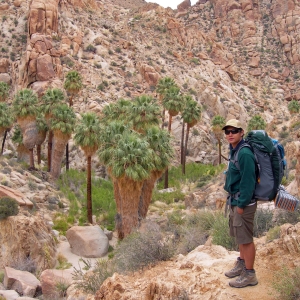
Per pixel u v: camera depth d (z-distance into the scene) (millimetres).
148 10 113000
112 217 31438
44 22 74500
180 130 64688
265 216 10609
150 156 23609
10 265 19688
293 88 101938
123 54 82938
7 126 45562
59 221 29016
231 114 78625
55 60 69000
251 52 113625
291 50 111250
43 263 20406
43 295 14820
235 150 5254
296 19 116688
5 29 79875
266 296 5059
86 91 67062
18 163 41062
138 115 32781
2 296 14172
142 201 26641
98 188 39594
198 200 29422
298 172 13797
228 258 6906
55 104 40781
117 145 23484
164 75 80688
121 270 8258
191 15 132500
